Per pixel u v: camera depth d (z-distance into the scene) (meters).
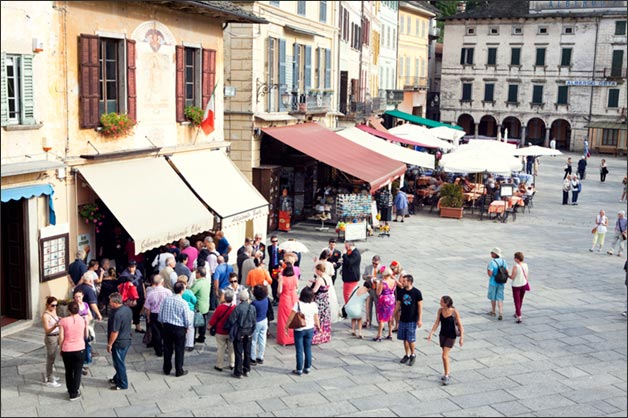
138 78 17.05
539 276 20.83
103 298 14.34
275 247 17.00
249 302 12.86
